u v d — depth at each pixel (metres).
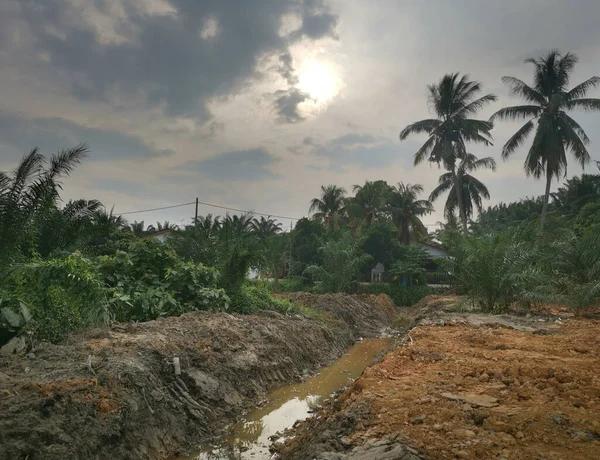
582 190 40.25
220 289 13.30
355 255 28.95
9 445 4.47
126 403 6.09
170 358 7.87
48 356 6.73
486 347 9.22
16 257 9.05
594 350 8.55
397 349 8.88
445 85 36.06
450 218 40.00
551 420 4.75
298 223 42.19
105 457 5.23
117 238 14.20
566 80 31.08
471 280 16.66
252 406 8.46
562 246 17.25
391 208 45.81
